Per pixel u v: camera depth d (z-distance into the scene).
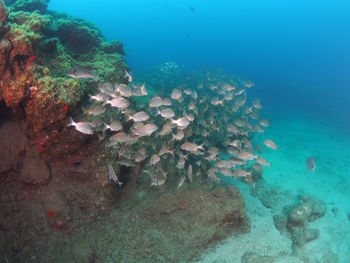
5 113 2.29
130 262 2.13
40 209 2.18
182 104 3.64
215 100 3.67
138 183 2.68
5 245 1.99
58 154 2.23
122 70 3.28
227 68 19.50
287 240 2.68
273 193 3.43
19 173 2.24
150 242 2.29
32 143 2.24
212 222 2.54
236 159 2.70
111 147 2.40
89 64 3.03
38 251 2.04
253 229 2.76
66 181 2.33
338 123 7.66
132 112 2.63
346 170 4.41
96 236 2.22
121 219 2.39
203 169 2.93
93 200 2.34
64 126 2.10
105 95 2.26
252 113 4.12
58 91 1.99
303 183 3.84
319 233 2.79
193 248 2.39
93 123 2.15
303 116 8.26
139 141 2.76
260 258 2.39
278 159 4.61
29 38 2.16
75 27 3.81
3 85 2.06
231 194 2.66
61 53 2.90
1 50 2.02
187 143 2.56
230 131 3.30
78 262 2.02
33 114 2.02
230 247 2.50
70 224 2.19
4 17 2.14
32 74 1.98
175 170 2.85
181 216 2.53
